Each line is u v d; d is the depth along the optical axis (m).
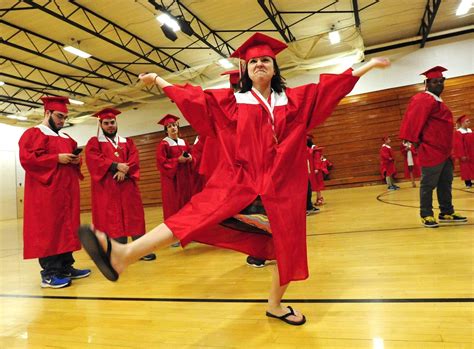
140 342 1.80
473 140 7.51
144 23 8.88
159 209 12.82
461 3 9.09
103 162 3.76
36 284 3.37
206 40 9.67
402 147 9.91
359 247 3.34
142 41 9.77
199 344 1.70
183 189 4.75
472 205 4.94
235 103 1.65
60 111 3.38
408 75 11.04
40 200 3.13
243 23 9.21
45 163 3.12
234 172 1.56
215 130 1.68
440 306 1.82
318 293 2.22
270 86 1.73
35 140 3.21
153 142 14.18
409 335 1.55
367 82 11.45
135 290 2.79
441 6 9.33
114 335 1.93
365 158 11.51
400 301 1.94
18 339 2.00
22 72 10.93
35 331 2.10
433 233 3.52
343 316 1.83
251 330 1.79
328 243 3.66
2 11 7.65
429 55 10.80
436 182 3.79
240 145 1.57
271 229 1.50
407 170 10.73
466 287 2.04
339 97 1.67
